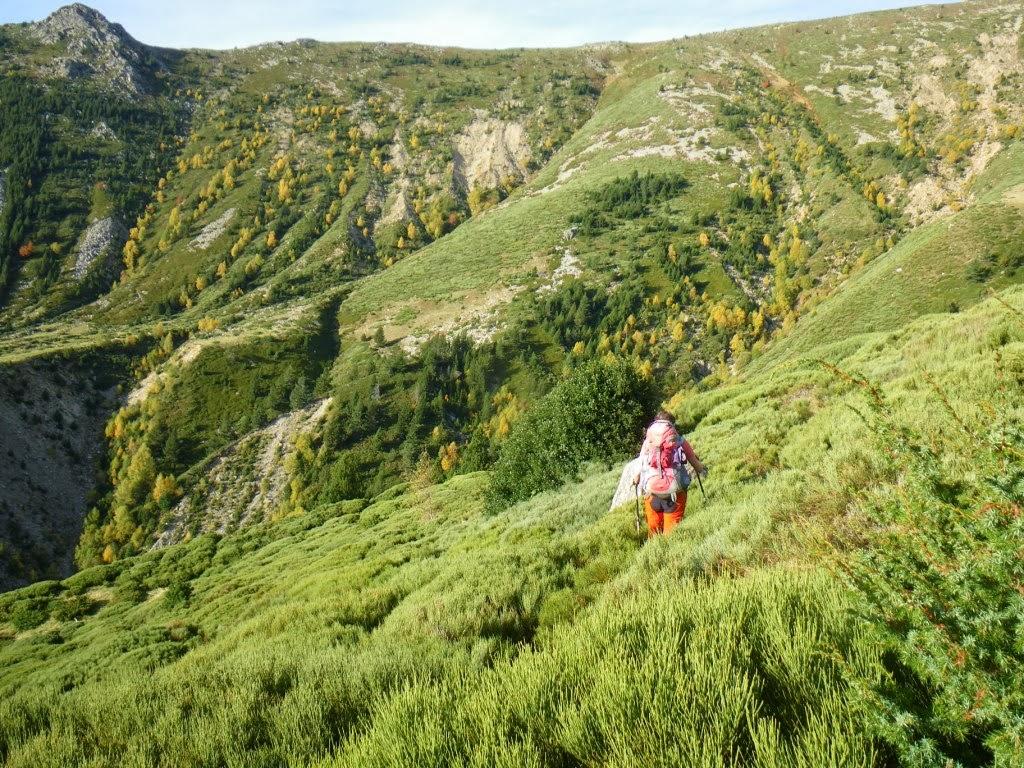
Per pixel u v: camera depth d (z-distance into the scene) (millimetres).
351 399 131375
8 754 4129
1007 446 1920
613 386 17984
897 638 1969
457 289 168250
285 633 7773
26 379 131125
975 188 168750
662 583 4262
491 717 2555
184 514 113438
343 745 2924
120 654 19125
